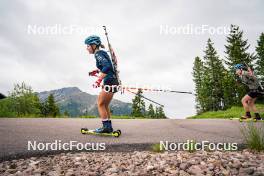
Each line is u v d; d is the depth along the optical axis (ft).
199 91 195.72
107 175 9.84
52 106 217.15
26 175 9.80
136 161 11.76
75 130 19.52
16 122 22.90
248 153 13.19
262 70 151.33
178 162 11.15
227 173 9.82
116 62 17.85
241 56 146.30
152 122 26.22
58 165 11.21
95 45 17.57
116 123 25.27
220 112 70.95
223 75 175.94
